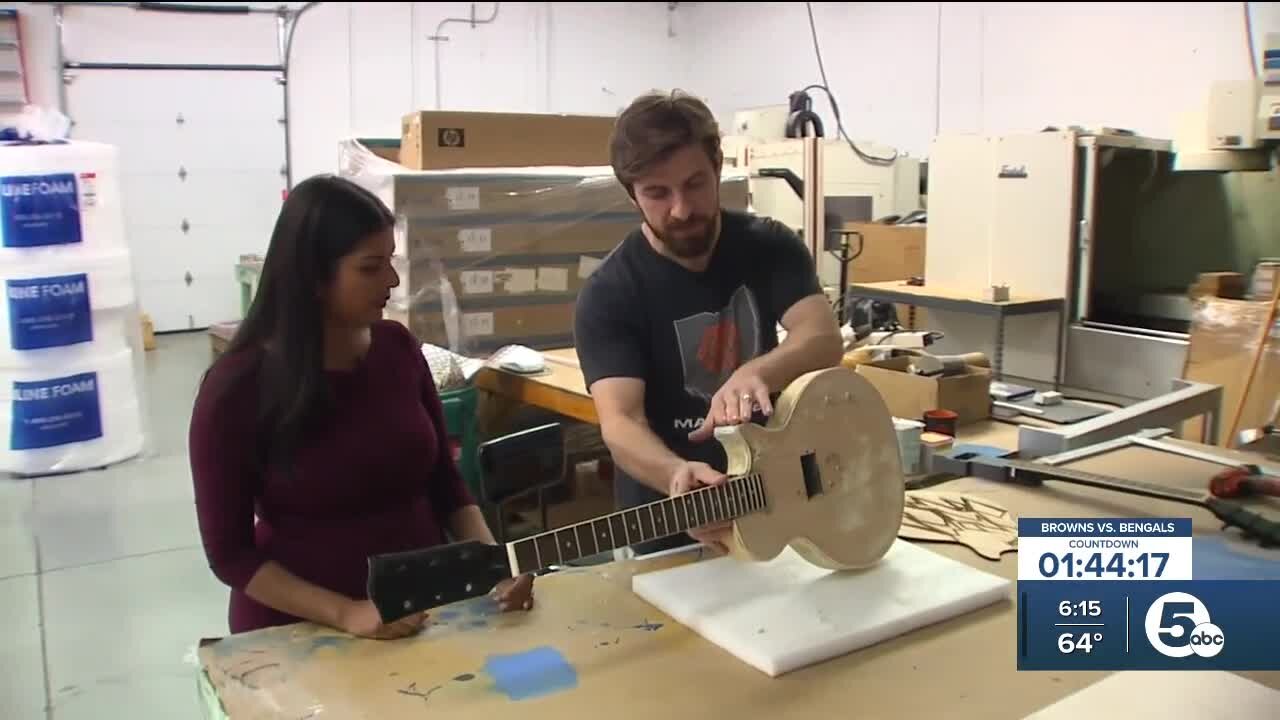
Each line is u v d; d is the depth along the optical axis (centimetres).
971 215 318
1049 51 607
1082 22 587
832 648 109
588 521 111
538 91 873
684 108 134
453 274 298
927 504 158
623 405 142
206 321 777
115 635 288
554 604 125
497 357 293
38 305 416
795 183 445
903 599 119
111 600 311
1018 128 632
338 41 789
